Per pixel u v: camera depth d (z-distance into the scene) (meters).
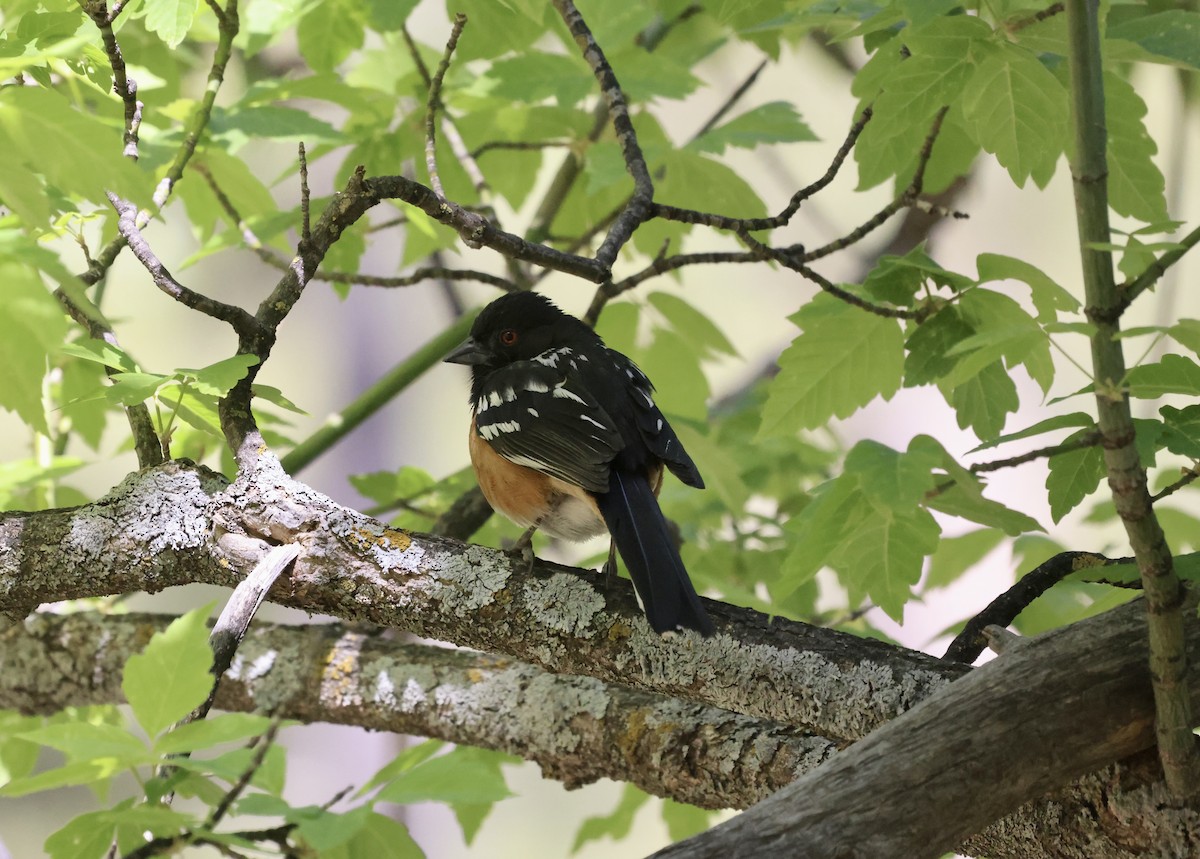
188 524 5.25
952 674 4.48
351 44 8.12
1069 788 4.14
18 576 5.32
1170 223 3.73
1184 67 4.85
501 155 8.92
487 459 6.76
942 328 5.36
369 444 19.20
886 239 11.60
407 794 3.70
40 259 3.57
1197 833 3.90
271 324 5.51
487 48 7.74
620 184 9.29
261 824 10.16
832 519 4.29
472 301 14.75
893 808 3.64
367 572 5.15
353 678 6.40
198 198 8.16
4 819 13.58
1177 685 3.66
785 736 5.12
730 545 8.41
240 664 6.55
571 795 15.95
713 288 17.81
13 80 4.50
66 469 7.07
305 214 5.46
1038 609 7.10
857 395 5.57
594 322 7.81
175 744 3.49
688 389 8.67
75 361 7.62
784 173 12.84
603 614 4.96
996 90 5.03
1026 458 3.64
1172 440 4.16
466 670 6.23
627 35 7.96
